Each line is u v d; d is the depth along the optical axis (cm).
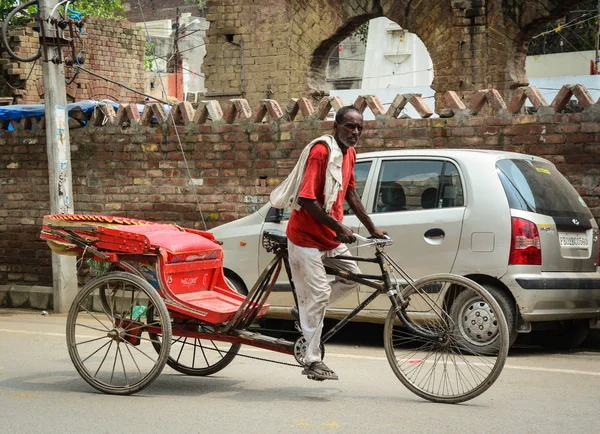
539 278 762
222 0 1567
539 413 558
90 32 2136
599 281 819
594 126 933
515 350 859
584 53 3078
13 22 2717
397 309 603
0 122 1311
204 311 617
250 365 748
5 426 529
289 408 573
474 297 704
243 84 1559
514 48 1350
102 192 1248
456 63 1380
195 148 1178
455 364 597
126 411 566
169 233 648
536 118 965
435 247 793
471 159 797
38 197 1284
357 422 534
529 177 806
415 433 506
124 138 1230
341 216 604
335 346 871
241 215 1150
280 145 1120
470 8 1365
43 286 1227
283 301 876
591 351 862
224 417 548
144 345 850
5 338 897
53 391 636
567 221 802
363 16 1460
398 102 1043
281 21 1520
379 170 843
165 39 4356
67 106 1278
